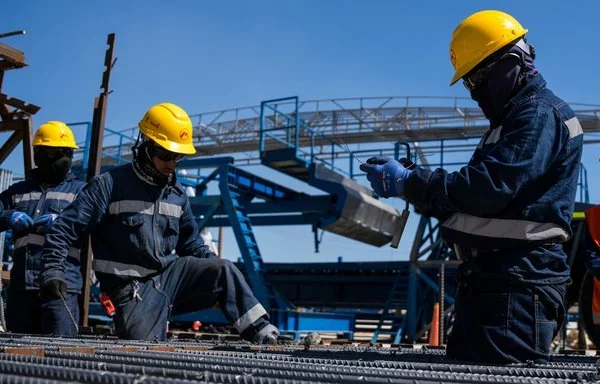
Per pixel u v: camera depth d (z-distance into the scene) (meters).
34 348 2.68
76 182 6.10
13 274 5.62
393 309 15.49
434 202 2.83
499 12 3.00
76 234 4.46
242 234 15.34
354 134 19.89
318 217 16.22
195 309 4.93
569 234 2.83
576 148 2.80
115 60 7.91
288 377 2.20
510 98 2.91
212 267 4.77
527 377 2.27
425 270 15.10
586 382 2.15
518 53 2.90
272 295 15.30
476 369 2.58
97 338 4.38
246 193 16.73
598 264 5.00
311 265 17.19
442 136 19.28
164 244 4.74
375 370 2.45
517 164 2.64
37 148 5.85
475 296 2.85
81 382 1.94
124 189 4.57
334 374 2.28
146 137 4.57
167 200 4.75
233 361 2.64
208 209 16.22
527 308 2.74
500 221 2.77
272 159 15.82
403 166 3.00
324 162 16.78
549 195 2.75
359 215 15.99
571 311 16.69
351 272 16.73
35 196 5.86
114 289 4.60
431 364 2.71
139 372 2.22
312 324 13.50
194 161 16.30
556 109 2.80
